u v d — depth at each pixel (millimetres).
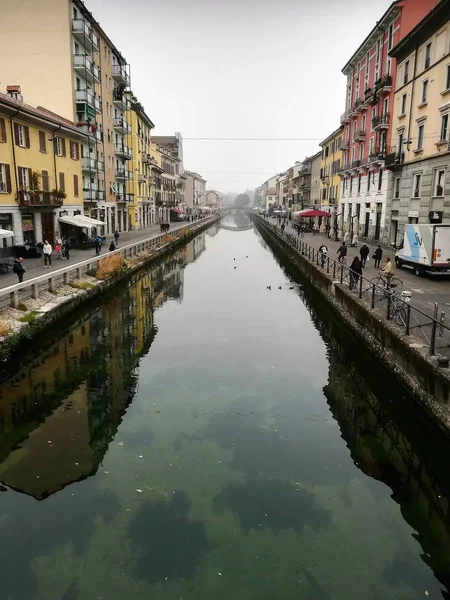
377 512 6781
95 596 5328
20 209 24797
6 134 23422
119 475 7570
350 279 16609
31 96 34031
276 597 5324
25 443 8586
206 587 5449
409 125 27578
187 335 15500
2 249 22406
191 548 6020
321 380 11703
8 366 11594
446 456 7785
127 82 48500
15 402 10312
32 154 26156
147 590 5406
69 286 17844
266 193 153375
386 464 8109
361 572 5688
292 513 6699
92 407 10094
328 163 56406
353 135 42281
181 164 98062
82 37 34625
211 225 92500
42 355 13320
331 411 10016
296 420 9578
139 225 57656
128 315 18125
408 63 28031
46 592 5371
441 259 18500
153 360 13031
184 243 50094
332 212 52312
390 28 31578
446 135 23016
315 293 22484
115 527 6387
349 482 7500
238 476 7578
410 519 6648
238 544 6098
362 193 38938
